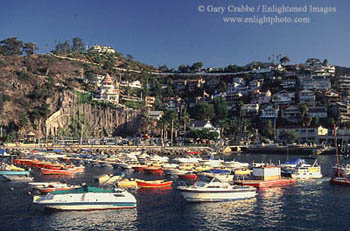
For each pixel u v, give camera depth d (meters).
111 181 72.50
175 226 42.84
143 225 43.19
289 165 87.69
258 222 44.62
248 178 77.12
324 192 64.06
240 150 186.38
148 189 66.38
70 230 41.19
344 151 165.12
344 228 42.31
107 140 193.62
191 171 85.19
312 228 42.31
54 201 48.53
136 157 122.69
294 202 55.66
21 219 45.19
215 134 197.88
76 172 91.62
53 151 140.75
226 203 54.78
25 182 73.12
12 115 193.75
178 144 187.25
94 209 49.69
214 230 41.38
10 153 136.25
